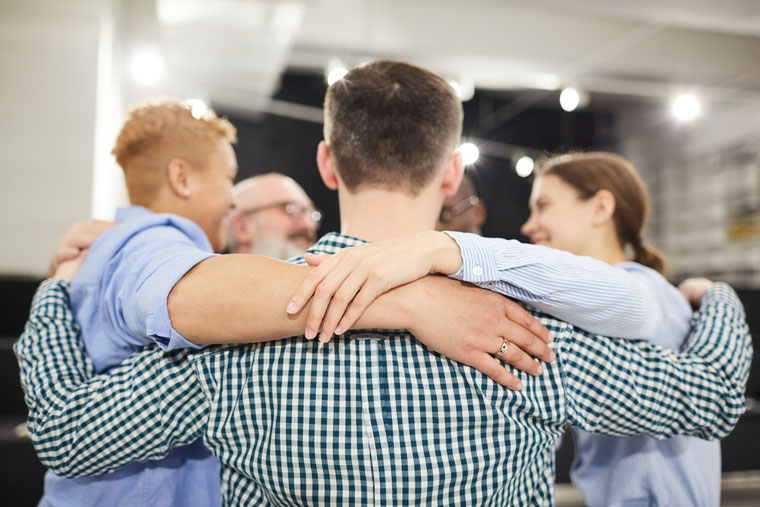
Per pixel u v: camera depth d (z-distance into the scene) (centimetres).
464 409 77
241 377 80
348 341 78
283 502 79
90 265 98
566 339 82
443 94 89
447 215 227
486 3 401
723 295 108
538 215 140
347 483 76
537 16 487
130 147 118
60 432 85
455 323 75
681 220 759
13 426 212
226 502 84
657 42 532
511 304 79
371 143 84
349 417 76
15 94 344
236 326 76
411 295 75
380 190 85
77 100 347
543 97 707
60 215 344
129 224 99
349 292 71
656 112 756
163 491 97
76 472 88
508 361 78
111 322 93
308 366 77
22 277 278
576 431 125
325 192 661
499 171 749
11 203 342
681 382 86
